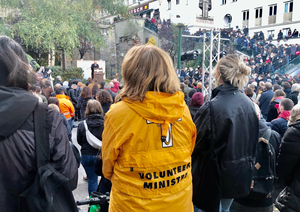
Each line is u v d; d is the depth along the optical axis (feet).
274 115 19.08
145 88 4.11
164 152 4.20
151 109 4.04
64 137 3.85
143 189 4.12
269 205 7.21
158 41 72.18
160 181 4.18
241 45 67.10
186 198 4.49
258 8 95.14
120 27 78.18
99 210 7.67
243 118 6.04
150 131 4.09
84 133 10.14
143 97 4.09
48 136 3.59
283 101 11.62
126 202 4.13
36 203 3.28
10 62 3.59
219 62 6.56
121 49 78.54
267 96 22.68
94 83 33.22
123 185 4.18
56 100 13.87
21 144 3.37
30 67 3.91
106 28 77.97
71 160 3.85
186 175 4.54
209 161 6.21
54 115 3.82
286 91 24.75
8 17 57.06
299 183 6.98
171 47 71.05
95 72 53.78
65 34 55.72
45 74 37.42
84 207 10.71
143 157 4.11
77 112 30.78
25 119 3.40
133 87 4.21
